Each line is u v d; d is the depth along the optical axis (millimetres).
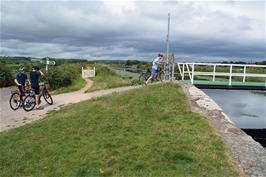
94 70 36000
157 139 7867
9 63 32375
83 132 8875
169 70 20953
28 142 8375
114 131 8828
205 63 20219
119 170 6285
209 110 10953
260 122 24344
